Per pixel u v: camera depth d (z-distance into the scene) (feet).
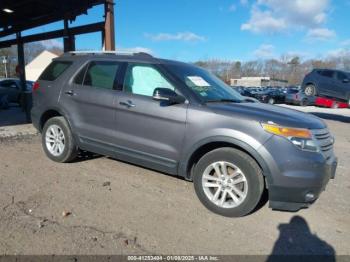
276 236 12.55
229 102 15.48
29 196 14.87
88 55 18.93
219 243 11.85
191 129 14.44
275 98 108.68
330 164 13.71
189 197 15.60
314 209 14.97
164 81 15.71
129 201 14.85
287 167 12.78
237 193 13.65
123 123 16.51
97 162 20.11
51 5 36.96
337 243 12.28
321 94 60.64
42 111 20.06
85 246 11.15
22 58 52.06
